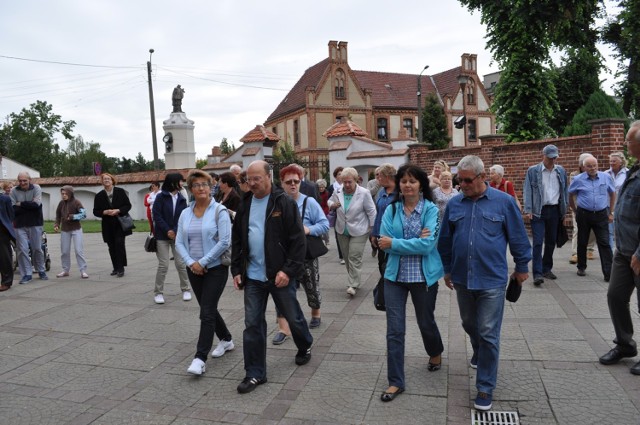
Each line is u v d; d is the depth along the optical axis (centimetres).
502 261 382
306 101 4172
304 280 575
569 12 1642
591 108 1609
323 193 1226
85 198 2609
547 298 666
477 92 4938
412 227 407
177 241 493
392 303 408
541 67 1738
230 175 689
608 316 581
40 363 509
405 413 377
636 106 2538
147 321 645
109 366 496
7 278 856
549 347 491
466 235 387
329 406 393
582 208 764
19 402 422
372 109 4431
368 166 1644
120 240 957
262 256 439
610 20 2256
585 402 380
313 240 566
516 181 1299
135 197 2441
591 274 802
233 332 587
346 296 735
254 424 371
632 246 428
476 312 404
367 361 481
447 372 447
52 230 2108
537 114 1739
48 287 870
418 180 407
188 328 611
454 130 4825
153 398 421
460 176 384
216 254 463
